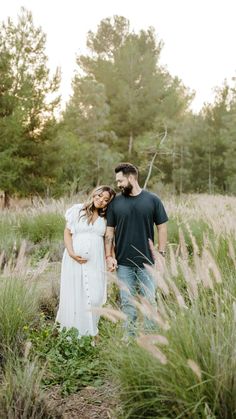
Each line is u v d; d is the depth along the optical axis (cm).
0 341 449
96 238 518
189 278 368
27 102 2300
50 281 708
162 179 4391
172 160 4078
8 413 320
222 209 1155
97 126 3369
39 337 478
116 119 4116
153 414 314
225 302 373
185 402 288
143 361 321
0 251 960
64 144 2534
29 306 513
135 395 312
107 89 4212
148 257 495
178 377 306
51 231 1266
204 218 1008
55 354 445
